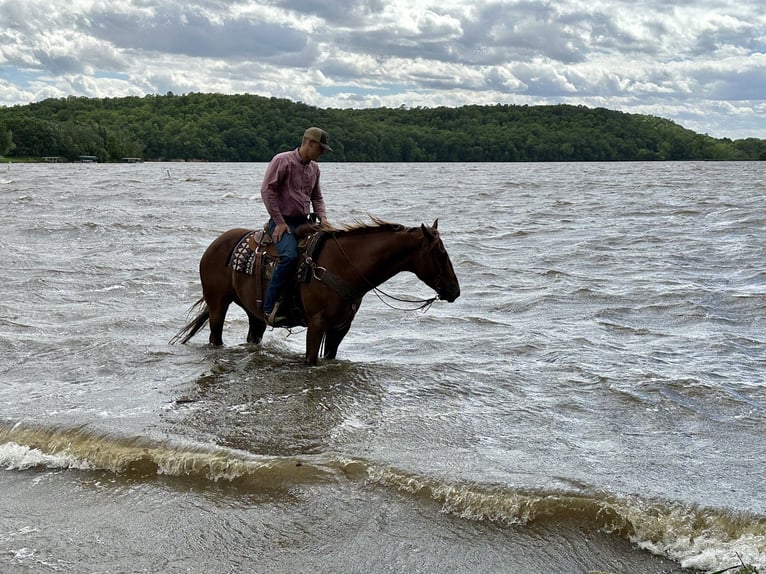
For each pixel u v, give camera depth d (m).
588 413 7.92
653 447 7.04
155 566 5.21
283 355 9.98
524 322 12.40
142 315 12.54
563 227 27.16
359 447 6.89
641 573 5.17
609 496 5.92
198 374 9.10
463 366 9.55
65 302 13.63
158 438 7.00
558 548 5.46
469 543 5.52
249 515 5.88
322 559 5.30
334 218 31.25
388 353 10.31
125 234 24.31
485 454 6.79
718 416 7.87
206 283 10.05
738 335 11.35
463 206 37.53
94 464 6.76
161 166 131.50
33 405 7.96
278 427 7.38
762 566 5.16
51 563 5.24
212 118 193.88
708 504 5.80
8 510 5.99
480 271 17.47
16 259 18.64
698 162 195.50
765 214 30.14
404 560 5.29
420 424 7.50
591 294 14.48
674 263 18.62
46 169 102.06
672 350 10.49
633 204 37.62
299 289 9.11
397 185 60.94
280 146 189.00
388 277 8.98
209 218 30.12
